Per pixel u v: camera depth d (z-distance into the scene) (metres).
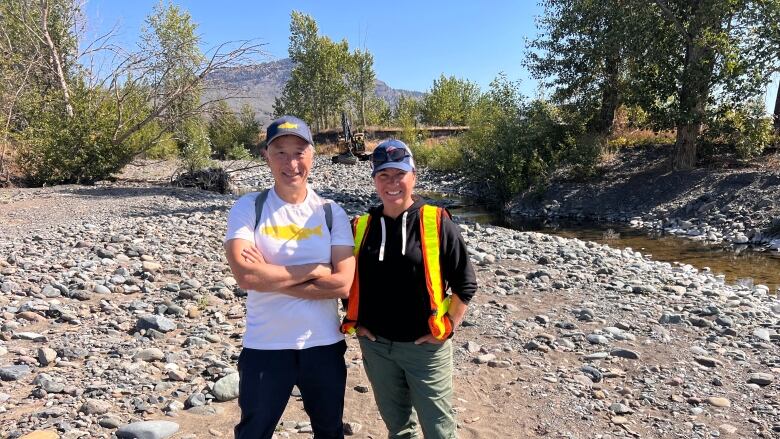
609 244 13.81
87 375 4.46
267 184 27.12
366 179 27.78
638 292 7.63
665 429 4.04
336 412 2.78
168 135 23.92
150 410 3.99
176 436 3.68
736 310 6.84
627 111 22.67
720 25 17.03
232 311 6.25
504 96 21.36
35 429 3.61
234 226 2.66
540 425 4.09
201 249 9.38
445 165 29.03
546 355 5.38
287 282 2.58
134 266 7.96
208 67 21.55
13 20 22.25
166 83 22.19
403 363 2.92
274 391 2.60
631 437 3.93
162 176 25.19
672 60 18.31
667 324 6.29
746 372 5.00
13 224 11.81
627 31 18.50
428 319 2.81
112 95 21.94
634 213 17.41
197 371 4.68
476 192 23.70
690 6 17.41
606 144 22.03
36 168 19.95
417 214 2.89
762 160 18.08
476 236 11.85
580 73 22.27
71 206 14.69
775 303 7.75
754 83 16.48
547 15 22.55
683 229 15.26
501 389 4.66
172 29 23.34
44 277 7.04
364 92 60.22
